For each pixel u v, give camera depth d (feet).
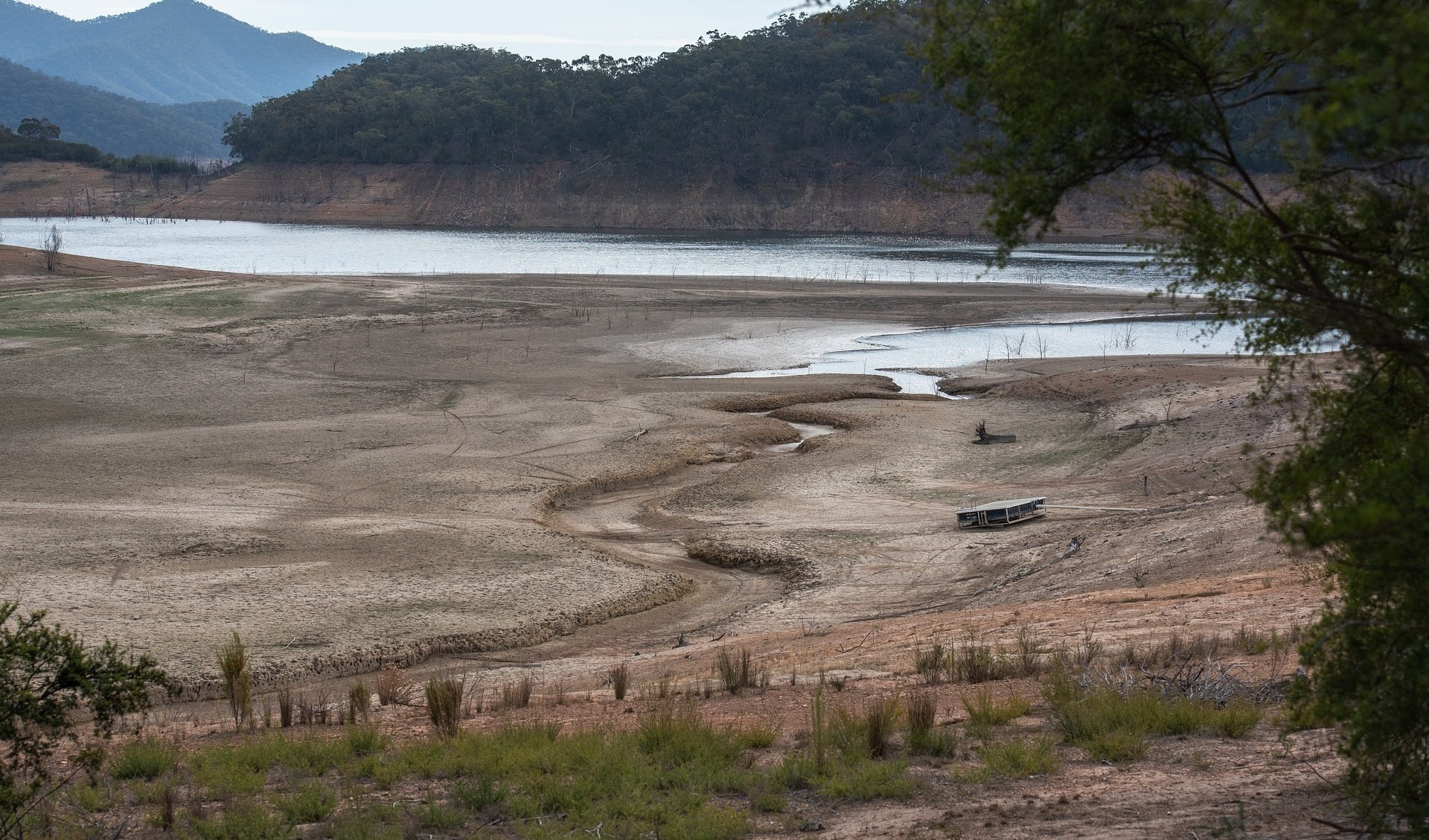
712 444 123.95
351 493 103.55
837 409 140.67
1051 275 315.37
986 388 156.56
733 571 88.58
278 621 72.38
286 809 31.60
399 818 30.30
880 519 98.43
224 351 171.53
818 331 209.46
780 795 31.55
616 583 82.12
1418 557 17.98
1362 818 22.33
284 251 387.75
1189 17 18.86
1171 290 22.24
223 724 48.96
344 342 182.50
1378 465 19.42
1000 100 21.42
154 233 498.69
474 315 214.07
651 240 485.97
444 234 520.42
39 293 216.95
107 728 32.19
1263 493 21.74
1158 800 28.30
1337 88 15.30
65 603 73.51
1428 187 18.93
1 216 640.58
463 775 35.29
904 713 40.14
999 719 38.88
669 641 72.28
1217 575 67.41
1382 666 21.21
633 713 45.01
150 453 115.14
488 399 144.77
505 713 46.93
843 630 67.62
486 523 95.30
